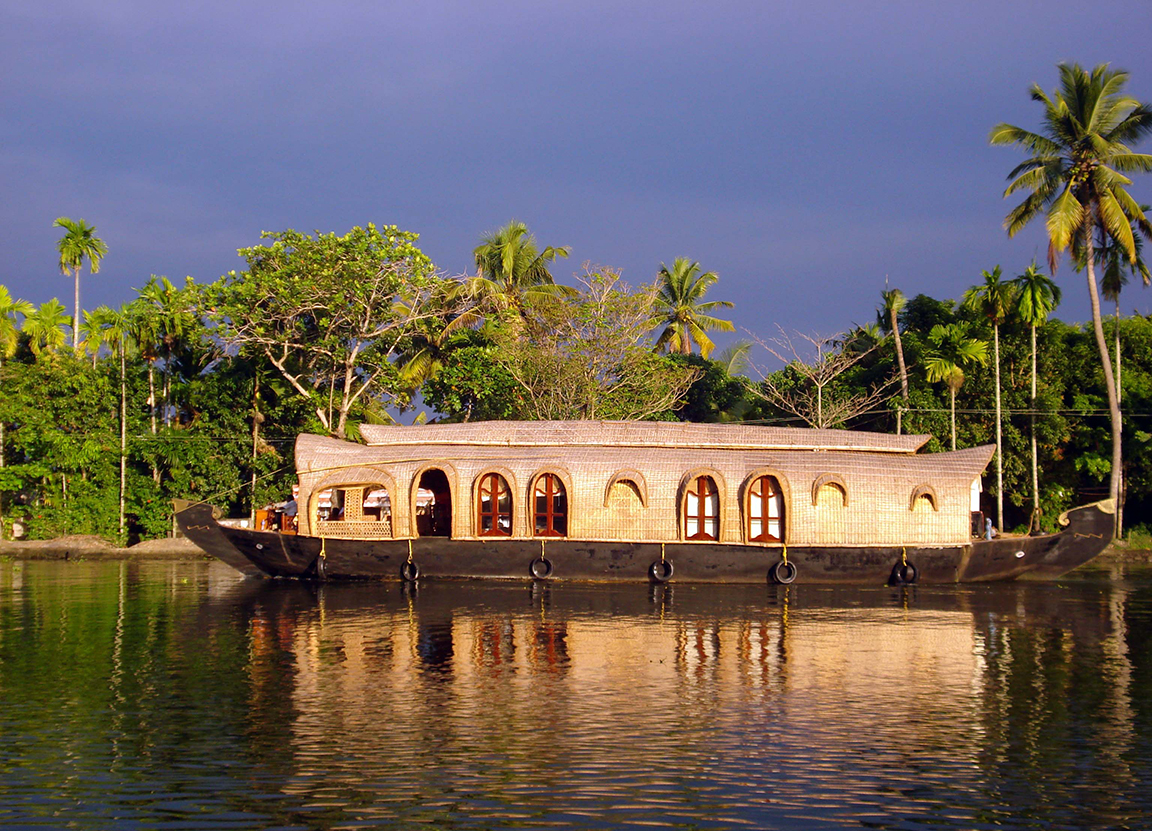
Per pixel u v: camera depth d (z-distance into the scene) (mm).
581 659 15922
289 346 36938
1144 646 17188
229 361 39500
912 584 25047
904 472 25406
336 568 25750
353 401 38344
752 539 25094
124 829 9242
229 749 11344
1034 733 12023
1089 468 38219
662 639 17594
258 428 39156
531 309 42969
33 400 39188
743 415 46469
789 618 19906
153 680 14508
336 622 19359
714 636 17891
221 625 19125
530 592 23562
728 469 25391
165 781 10383
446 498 28125
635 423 26766
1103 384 40531
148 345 38094
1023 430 39000
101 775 10570
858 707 13117
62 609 21453
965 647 17031
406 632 18250
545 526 25625
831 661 15844
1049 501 39188
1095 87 32719
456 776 10484
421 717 12562
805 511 24875
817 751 11328
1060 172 33500
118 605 22031
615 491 25234
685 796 10000
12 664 15594
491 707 13008
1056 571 25469
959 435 39250
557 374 38219
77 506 38750
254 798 9922
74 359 40594
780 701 13344
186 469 38719
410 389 42281
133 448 38531
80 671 15094
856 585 24984
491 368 39781
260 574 28781
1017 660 15977
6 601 22844
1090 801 9977
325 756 11109
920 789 10242
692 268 52531
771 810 9688
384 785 10250
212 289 36250
